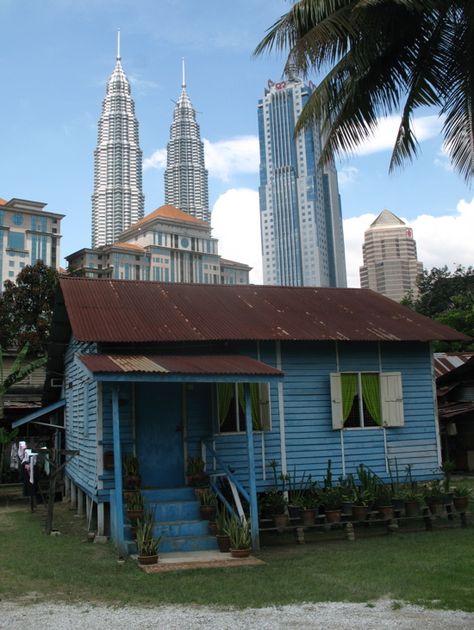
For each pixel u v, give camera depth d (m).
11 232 98.88
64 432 19.53
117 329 12.20
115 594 7.70
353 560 9.48
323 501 11.78
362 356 14.06
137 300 14.09
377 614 6.62
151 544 9.40
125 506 10.91
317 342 13.76
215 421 12.75
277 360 13.46
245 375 10.45
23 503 18.67
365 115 11.78
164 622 6.49
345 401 13.77
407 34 11.14
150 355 11.84
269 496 11.89
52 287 30.36
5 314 30.12
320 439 13.41
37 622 6.57
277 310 14.70
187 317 13.41
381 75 11.62
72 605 7.25
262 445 13.01
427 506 12.52
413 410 14.20
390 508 12.00
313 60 10.52
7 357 29.64
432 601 7.03
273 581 8.19
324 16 10.85
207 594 7.59
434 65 11.59
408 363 14.39
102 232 178.25
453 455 24.31
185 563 9.33
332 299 16.16
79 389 15.01
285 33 10.97
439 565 8.85
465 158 11.63
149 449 12.33
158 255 117.19
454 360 27.47
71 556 10.06
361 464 13.12
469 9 10.49
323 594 7.48
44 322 29.47
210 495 11.25
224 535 10.16
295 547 10.82
